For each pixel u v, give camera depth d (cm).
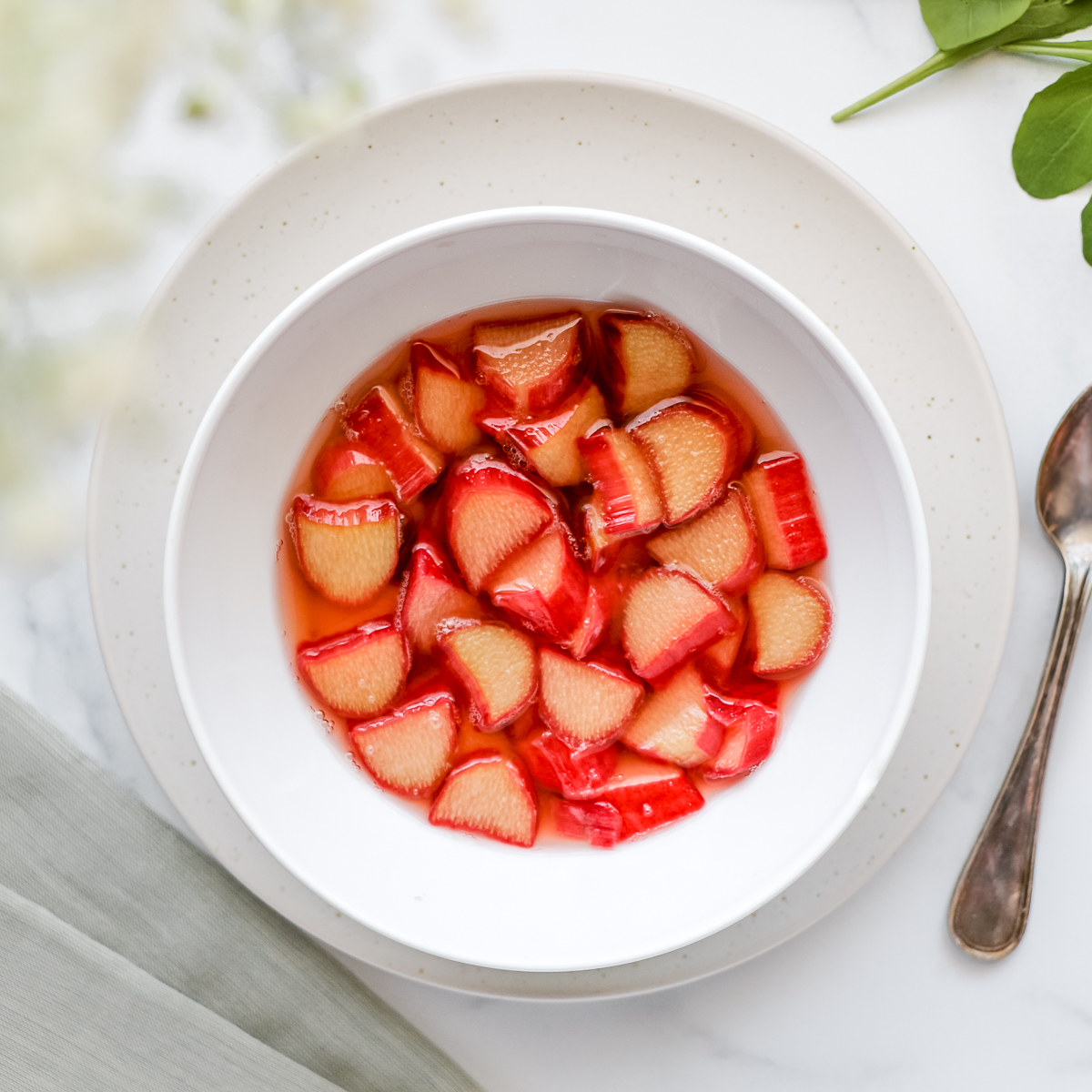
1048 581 57
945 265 57
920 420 55
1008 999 58
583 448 56
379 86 56
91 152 46
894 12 57
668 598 56
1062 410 57
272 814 55
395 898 55
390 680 57
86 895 57
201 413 55
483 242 53
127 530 55
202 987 57
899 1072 58
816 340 53
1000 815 57
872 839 56
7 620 58
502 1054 58
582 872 56
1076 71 56
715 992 58
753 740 56
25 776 57
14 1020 56
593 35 57
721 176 55
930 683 55
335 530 56
